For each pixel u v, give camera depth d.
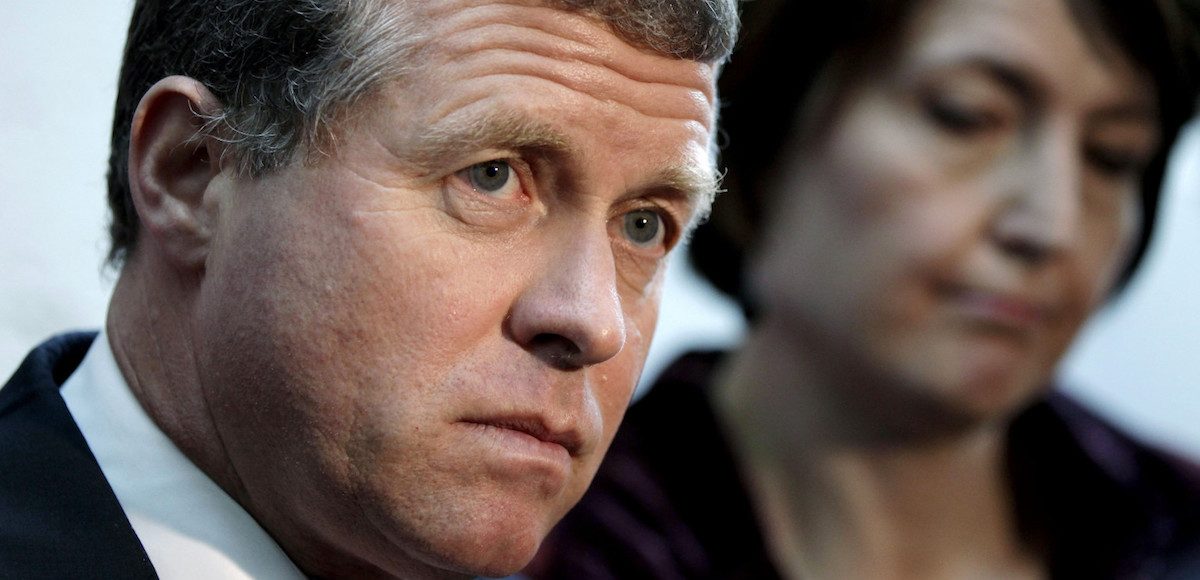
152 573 1.64
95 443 1.81
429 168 1.63
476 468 1.65
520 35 1.64
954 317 3.01
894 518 3.21
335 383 1.64
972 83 3.01
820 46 3.17
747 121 3.29
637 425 3.33
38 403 1.77
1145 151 3.17
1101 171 3.13
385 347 1.63
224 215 1.72
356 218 1.63
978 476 3.29
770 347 3.31
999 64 2.99
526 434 1.67
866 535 3.20
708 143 1.79
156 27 1.83
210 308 1.72
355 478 1.66
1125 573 3.29
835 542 3.20
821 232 3.14
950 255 2.99
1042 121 3.02
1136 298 4.62
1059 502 3.38
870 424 3.16
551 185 1.68
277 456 1.70
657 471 3.25
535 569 3.04
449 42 1.63
